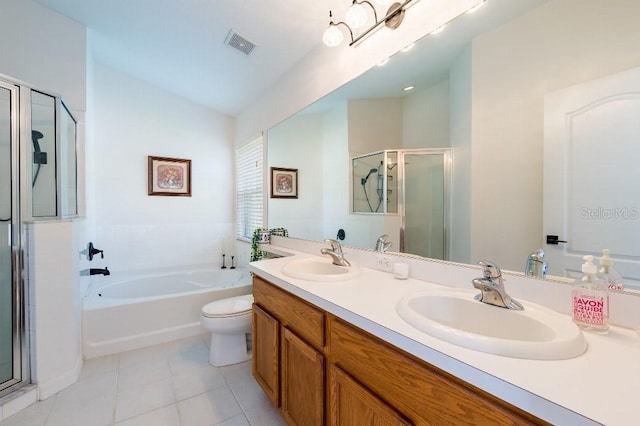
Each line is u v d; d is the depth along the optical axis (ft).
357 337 3.22
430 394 2.41
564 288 3.09
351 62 5.93
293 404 4.47
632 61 2.64
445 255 4.39
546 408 1.72
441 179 4.47
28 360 5.52
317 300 3.84
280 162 8.84
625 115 2.69
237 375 6.49
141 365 6.84
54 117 6.38
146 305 7.86
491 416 2.00
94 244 9.66
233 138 12.81
